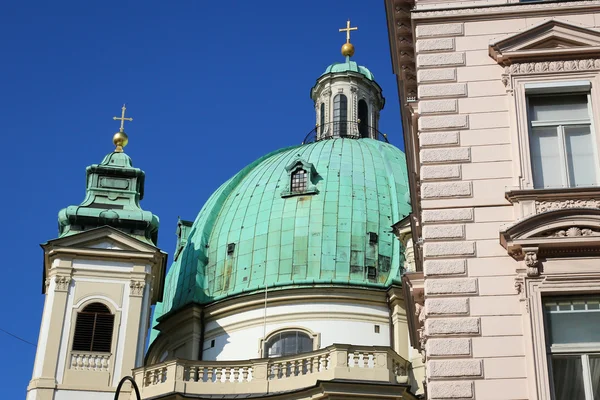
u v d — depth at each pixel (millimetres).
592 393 23922
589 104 27641
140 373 56906
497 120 27688
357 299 62438
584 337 24688
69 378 55875
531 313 24750
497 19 29281
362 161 70688
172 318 65938
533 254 25297
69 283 58594
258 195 69250
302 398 54562
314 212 66312
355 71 83875
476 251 26000
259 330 62312
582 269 25172
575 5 29078
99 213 62312
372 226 65750
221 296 64625
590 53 28078
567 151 27172
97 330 57594
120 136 67875
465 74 28516
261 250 65438
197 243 68688
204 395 55938
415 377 58125
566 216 25422
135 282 59281
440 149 27484
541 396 23750
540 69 28062
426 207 26781
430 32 29328
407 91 34531
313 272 63500
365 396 53875
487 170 27016
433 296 25625
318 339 61094
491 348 24750
